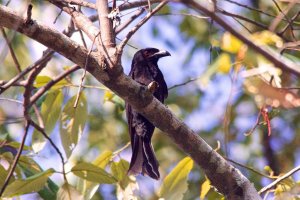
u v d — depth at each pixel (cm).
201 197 959
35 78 987
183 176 966
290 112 1614
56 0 873
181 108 1633
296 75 520
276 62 519
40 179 916
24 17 764
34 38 776
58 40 775
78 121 1034
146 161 1030
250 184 870
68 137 1029
